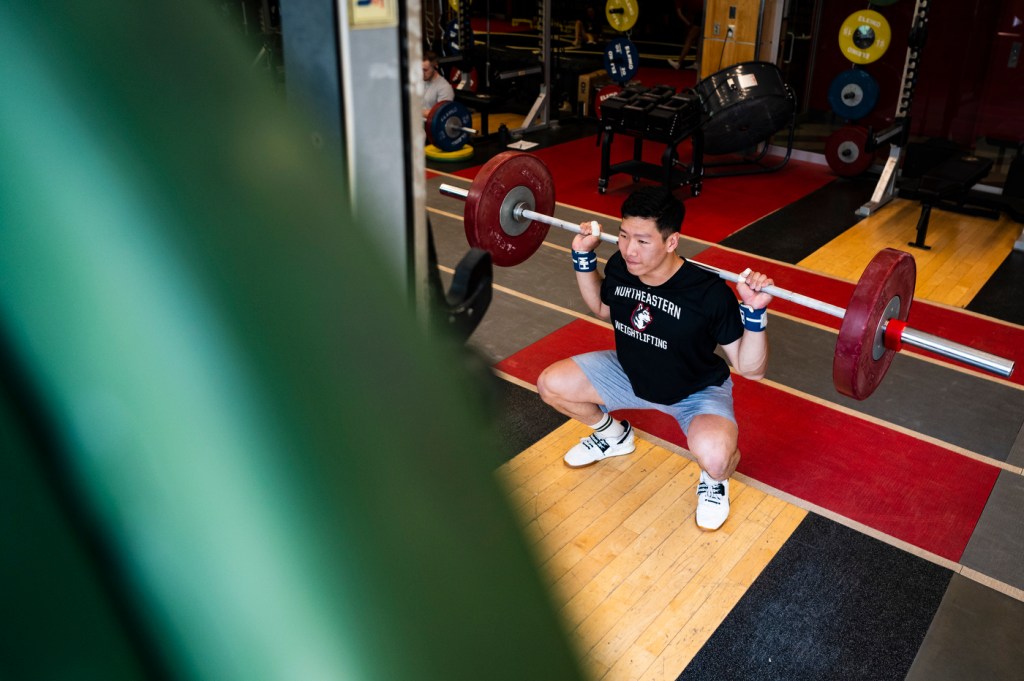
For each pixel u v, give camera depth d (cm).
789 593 227
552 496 264
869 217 530
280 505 21
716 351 362
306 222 23
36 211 19
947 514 260
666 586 228
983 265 455
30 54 20
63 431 19
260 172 22
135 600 20
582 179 605
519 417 307
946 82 623
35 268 19
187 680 20
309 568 21
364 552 21
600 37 1206
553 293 407
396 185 61
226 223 21
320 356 22
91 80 20
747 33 626
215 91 22
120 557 19
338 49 55
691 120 542
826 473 278
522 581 24
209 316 21
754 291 212
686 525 252
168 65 21
